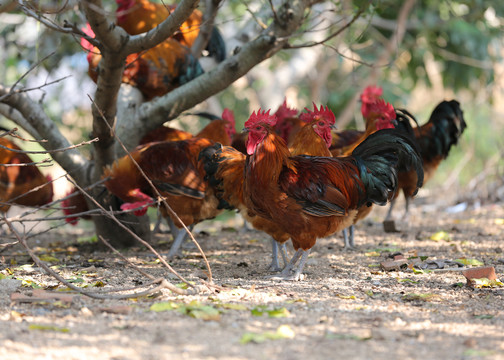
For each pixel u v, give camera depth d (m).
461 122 14.25
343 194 8.16
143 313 6.12
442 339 5.36
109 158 10.56
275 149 7.86
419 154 8.77
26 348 4.98
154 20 12.05
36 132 11.38
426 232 13.55
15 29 15.05
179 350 4.96
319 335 5.44
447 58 23.23
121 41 8.41
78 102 20.62
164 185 9.82
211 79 10.62
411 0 21.45
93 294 6.63
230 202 9.47
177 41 12.45
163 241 12.73
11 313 5.91
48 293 6.75
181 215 10.02
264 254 10.98
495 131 25.45
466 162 23.31
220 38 14.27
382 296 7.19
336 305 6.66
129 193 10.04
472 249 11.07
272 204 7.90
